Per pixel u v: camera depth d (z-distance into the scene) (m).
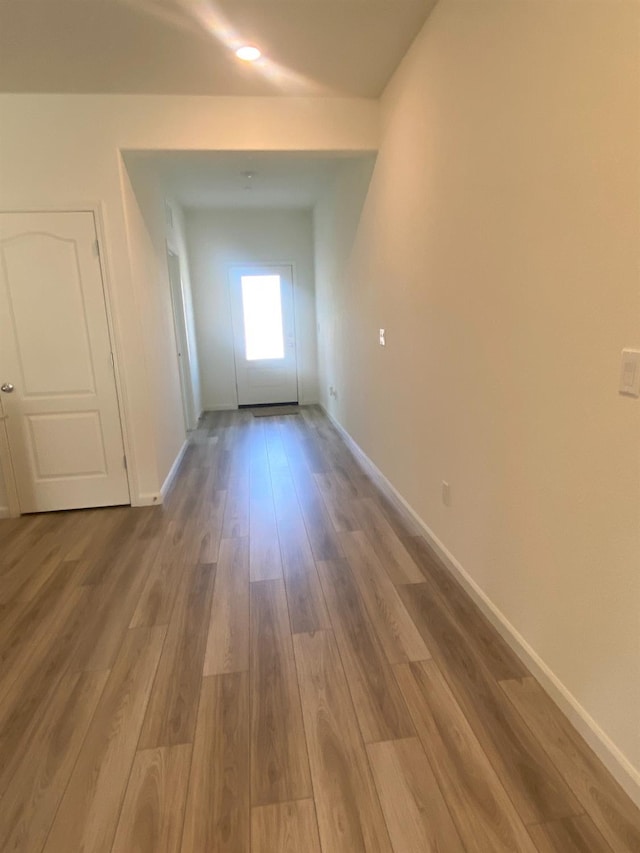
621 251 1.31
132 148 3.24
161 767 1.57
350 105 3.37
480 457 2.20
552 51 1.53
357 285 4.35
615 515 1.40
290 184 5.31
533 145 1.65
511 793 1.44
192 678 1.95
